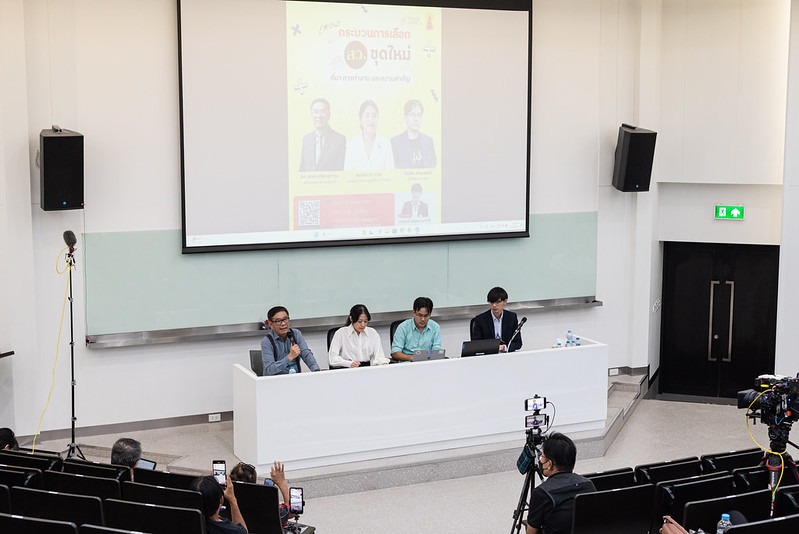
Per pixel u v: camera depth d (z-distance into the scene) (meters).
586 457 8.99
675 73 10.81
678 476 6.44
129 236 8.86
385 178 9.67
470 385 8.52
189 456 8.42
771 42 10.38
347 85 9.42
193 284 9.13
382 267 9.84
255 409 7.77
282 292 9.47
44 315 8.62
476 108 9.96
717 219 11.00
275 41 9.09
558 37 10.36
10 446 7.07
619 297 11.02
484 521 7.61
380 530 7.43
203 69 8.87
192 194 8.95
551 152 10.48
